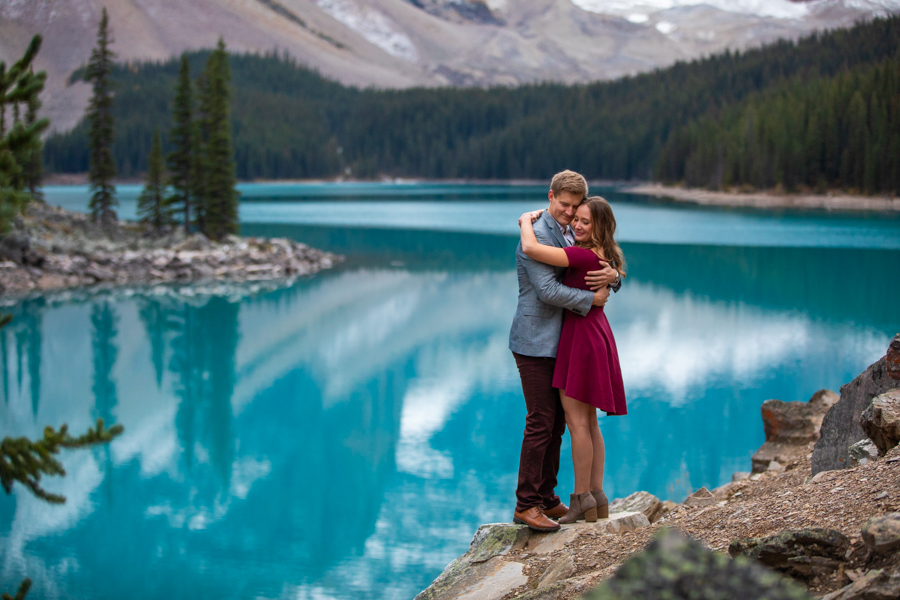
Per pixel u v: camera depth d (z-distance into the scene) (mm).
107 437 3539
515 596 3686
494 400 14867
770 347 18078
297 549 8586
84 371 16859
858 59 130000
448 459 11711
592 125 171500
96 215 44625
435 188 153500
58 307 24312
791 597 1684
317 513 9664
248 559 8328
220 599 7406
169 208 43594
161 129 180875
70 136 180875
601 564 3654
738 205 83438
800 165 88750
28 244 29594
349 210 79312
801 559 2729
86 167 180750
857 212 68438
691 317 22078
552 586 3406
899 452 3682
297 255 36500
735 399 13938
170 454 11930
